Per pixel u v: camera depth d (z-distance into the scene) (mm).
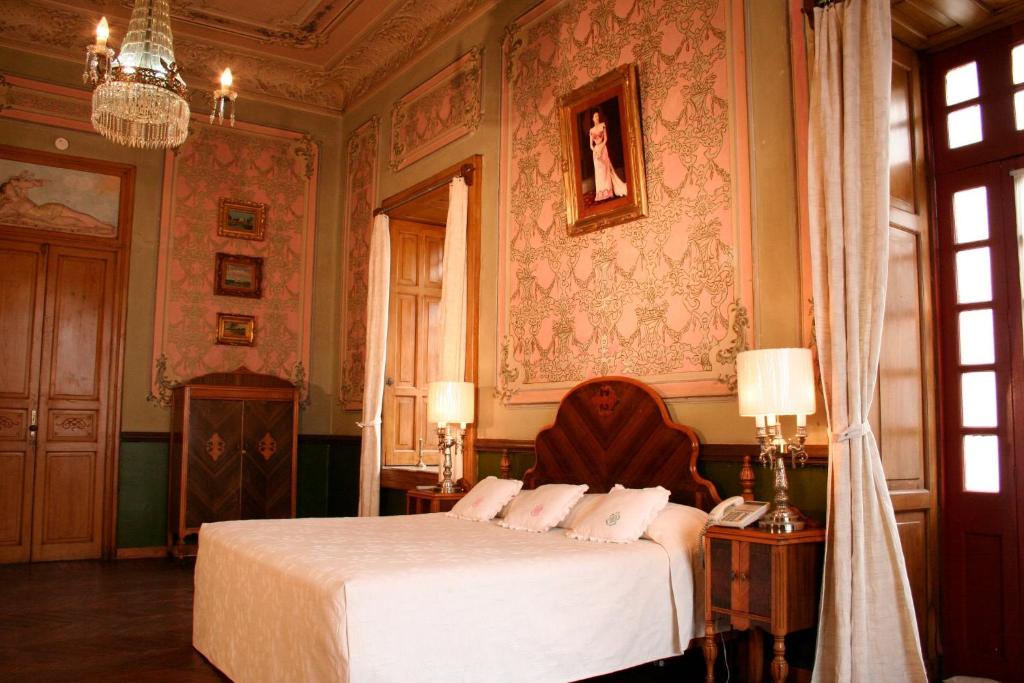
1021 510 3451
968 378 3693
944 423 3729
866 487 3127
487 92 5844
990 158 3691
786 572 3053
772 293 3766
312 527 4039
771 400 3225
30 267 6730
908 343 3652
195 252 7355
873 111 3266
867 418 3170
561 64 5160
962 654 3576
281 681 2918
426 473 5969
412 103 6809
